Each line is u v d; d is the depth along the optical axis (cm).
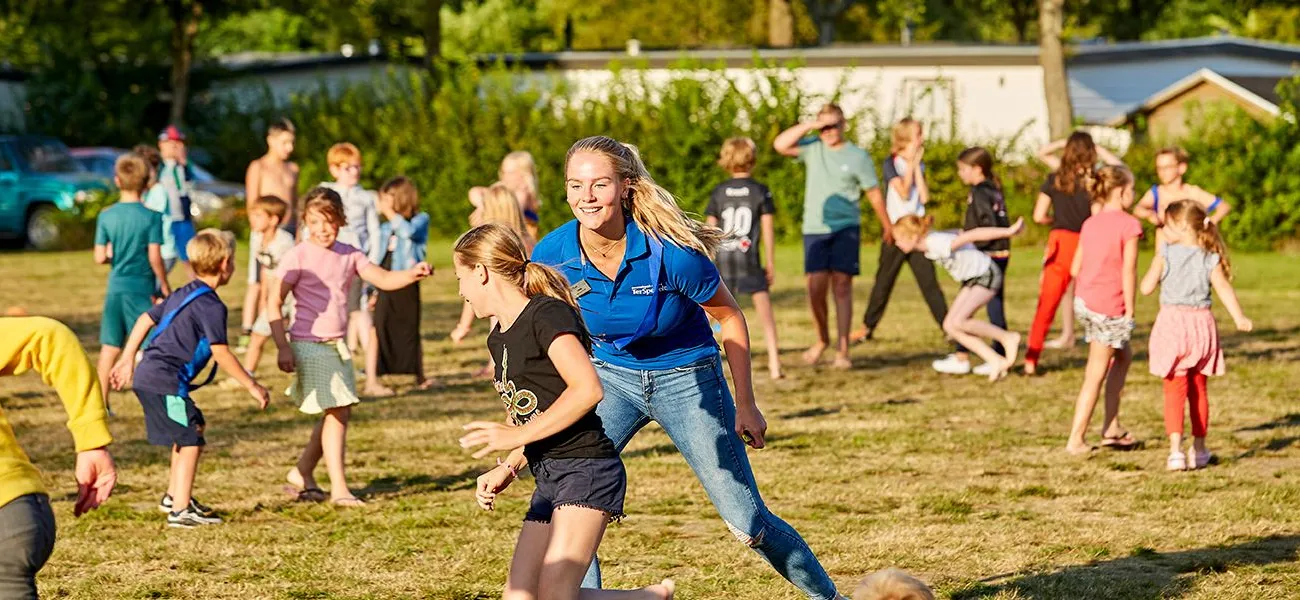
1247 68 5212
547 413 551
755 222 1551
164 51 4959
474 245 573
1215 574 785
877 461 1121
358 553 855
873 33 8044
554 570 555
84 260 3278
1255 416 1301
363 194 1474
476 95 4050
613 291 627
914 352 1802
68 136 4881
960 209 3731
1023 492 1003
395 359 1498
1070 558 826
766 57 4475
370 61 5116
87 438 534
